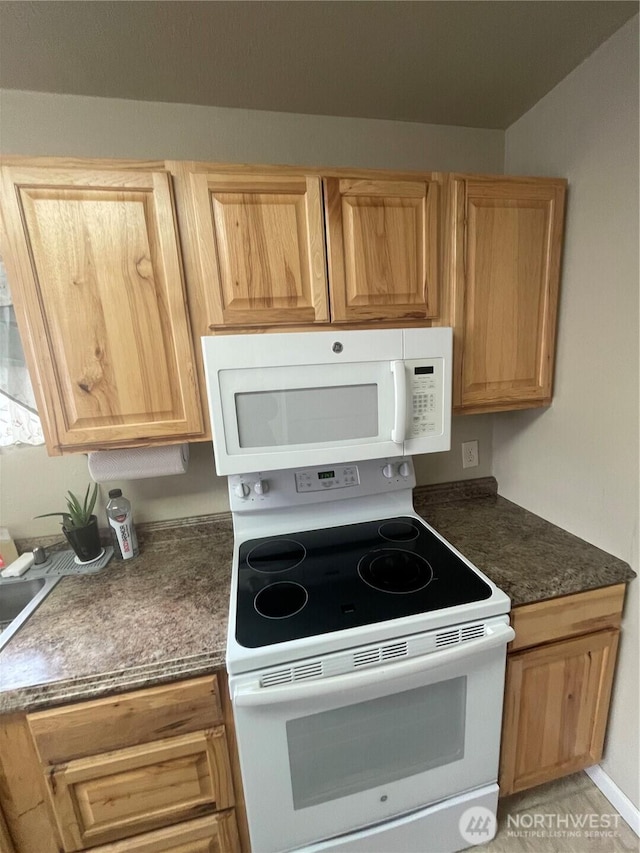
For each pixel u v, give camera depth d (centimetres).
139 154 127
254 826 100
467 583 111
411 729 106
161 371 109
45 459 139
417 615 99
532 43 106
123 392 108
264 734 94
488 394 132
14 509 140
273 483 138
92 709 89
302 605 104
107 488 145
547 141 132
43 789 93
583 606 117
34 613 109
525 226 123
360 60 110
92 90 119
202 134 130
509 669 114
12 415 132
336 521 146
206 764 99
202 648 94
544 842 126
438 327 120
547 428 144
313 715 96
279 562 124
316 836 105
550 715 123
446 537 139
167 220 101
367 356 112
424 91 125
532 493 155
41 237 97
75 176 96
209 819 103
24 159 94
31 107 119
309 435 113
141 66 108
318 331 114
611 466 121
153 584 121
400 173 111
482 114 141
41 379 104
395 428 115
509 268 125
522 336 131
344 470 142
